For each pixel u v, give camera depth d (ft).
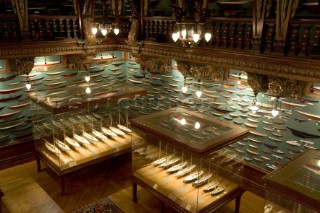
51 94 21.79
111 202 19.26
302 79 15.43
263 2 15.99
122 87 24.16
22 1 19.77
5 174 22.11
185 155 17.28
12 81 22.20
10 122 22.74
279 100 18.69
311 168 13.87
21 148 23.61
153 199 19.69
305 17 15.37
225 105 21.56
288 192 12.31
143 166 18.99
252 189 20.75
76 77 25.88
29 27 20.90
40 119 20.99
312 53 15.03
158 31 22.71
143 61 25.07
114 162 24.18
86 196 19.80
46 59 23.66
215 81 21.49
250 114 20.26
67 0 22.75
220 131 17.06
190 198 15.83
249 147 20.83
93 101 20.59
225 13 18.92
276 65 16.22
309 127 17.61
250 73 18.02
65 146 20.52
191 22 14.61
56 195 19.80
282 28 15.71
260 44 16.80
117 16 25.64
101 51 25.54
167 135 16.42
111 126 23.39
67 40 22.82
